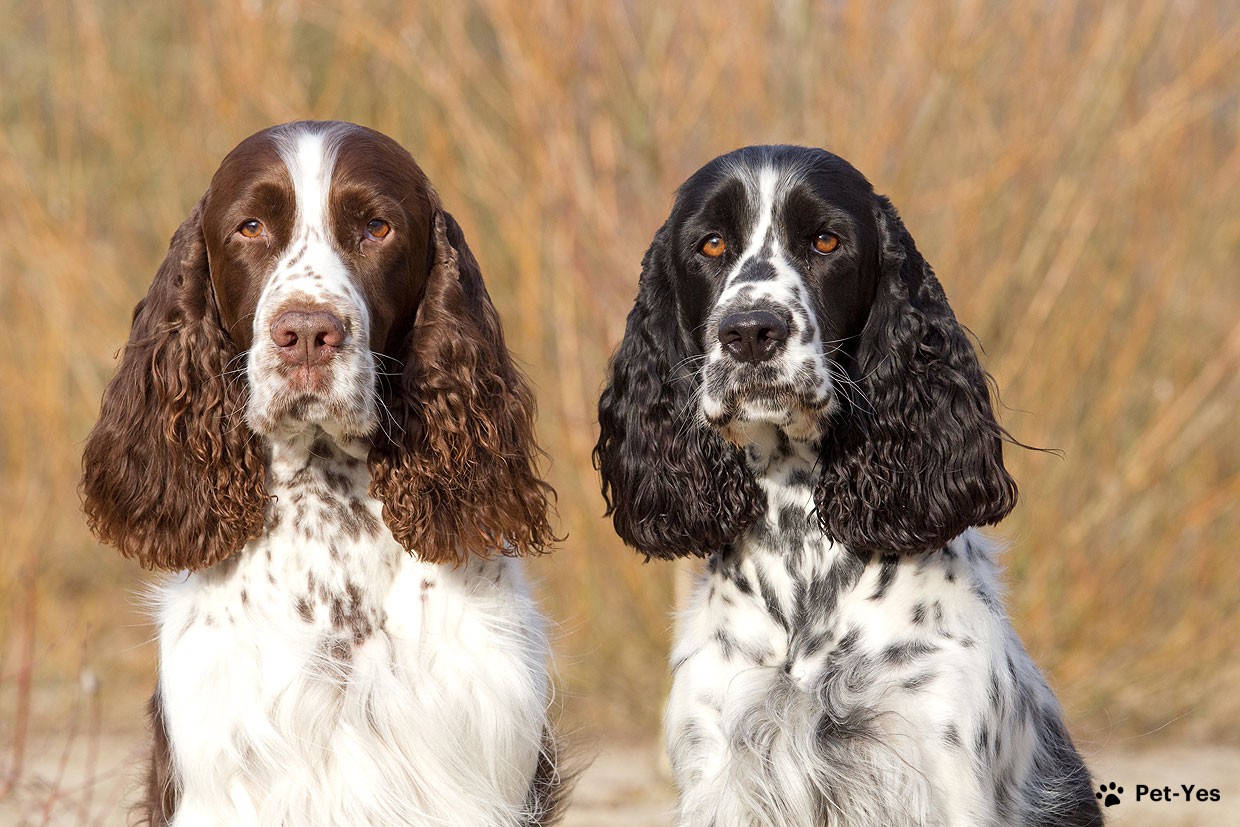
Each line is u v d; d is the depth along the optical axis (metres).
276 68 12.54
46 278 13.44
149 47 14.72
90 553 14.00
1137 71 11.95
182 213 13.68
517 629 6.03
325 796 5.65
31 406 13.70
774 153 6.02
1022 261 11.72
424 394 5.91
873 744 5.71
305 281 5.48
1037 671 6.60
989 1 11.85
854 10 11.25
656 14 11.45
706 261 5.98
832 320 5.83
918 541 5.97
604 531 11.47
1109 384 11.98
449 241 6.15
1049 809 6.23
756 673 5.94
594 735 10.38
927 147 11.66
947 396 6.11
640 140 11.33
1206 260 12.48
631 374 6.41
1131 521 12.05
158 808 5.90
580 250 11.27
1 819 8.35
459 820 5.75
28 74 15.56
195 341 5.87
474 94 12.48
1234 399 12.49
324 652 5.77
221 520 5.80
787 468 6.05
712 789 5.82
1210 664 11.73
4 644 12.55
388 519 5.84
